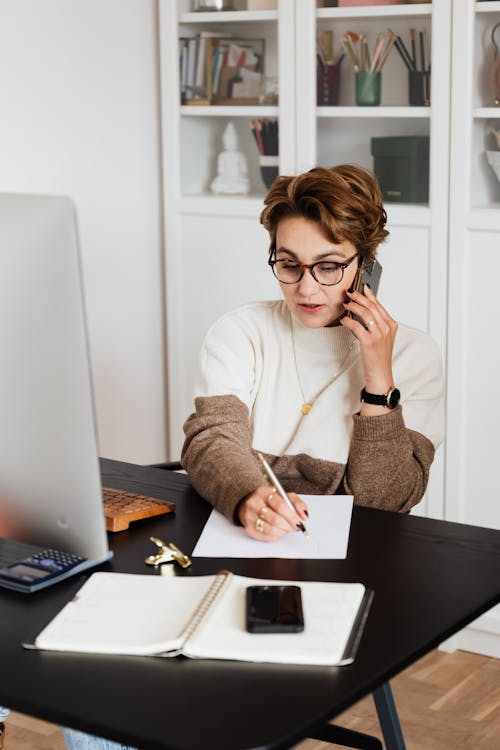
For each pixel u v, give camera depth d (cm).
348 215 195
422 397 213
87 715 122
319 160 346
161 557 167
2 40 331
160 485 206
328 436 212
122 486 205
